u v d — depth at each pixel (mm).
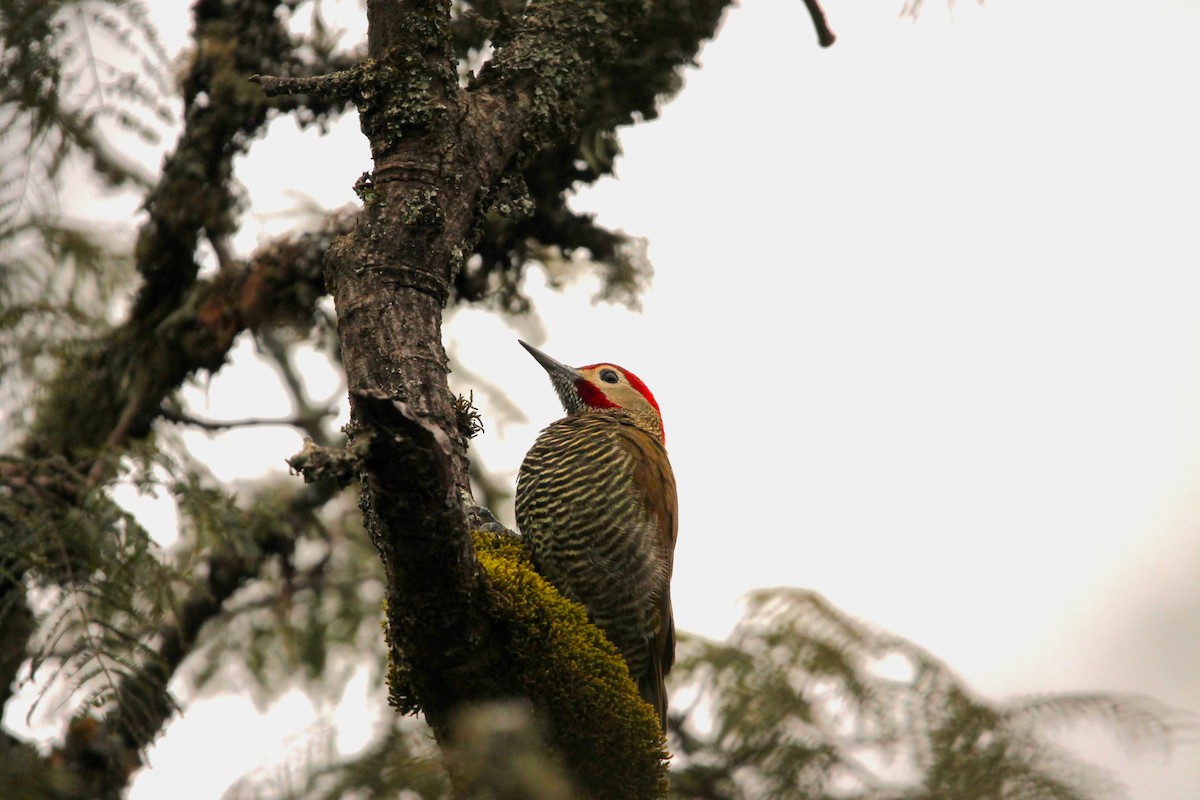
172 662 12508
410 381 7375
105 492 10609
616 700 8109
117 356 12391
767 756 8906
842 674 9242
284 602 13203
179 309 12523
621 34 9625
